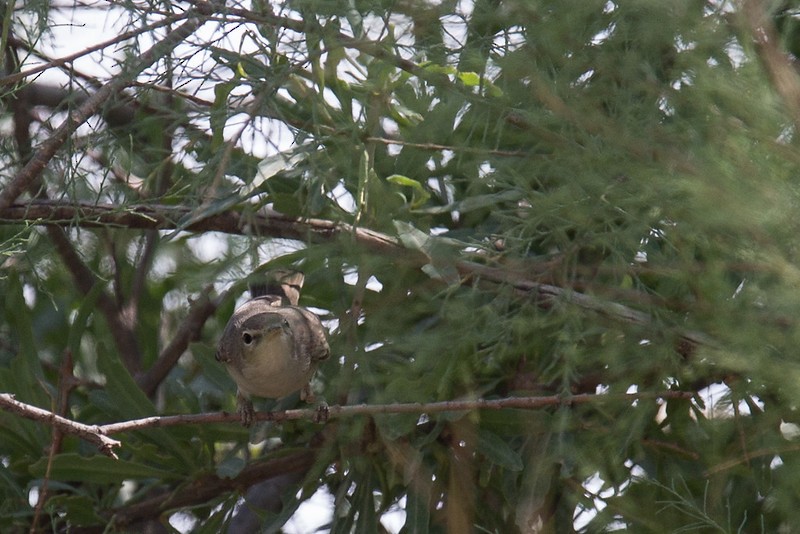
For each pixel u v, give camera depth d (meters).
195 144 8.41
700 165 5.55
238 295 11.37
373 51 7.13
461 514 8.34
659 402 8.20
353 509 8.73
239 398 8.86
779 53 5.61
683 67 5.93
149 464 9.42
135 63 7.30
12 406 6.48
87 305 9.70
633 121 6.07
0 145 8.63
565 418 7.20
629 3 5.83
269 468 9.18
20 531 9.23
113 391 9.01
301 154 7.78
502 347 7.59
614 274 7.38
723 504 7.98
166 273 11.29
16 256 9.34
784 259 5.47
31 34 8.13
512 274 7.55
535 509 7.85
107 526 8.58
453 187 9.31
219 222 8.31
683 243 6.53
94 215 8.11
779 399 6.66
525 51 6.52
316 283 9.41
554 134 6.57
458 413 8.11
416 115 8.14
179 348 10.68
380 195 8.05
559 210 6.71
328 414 7.49
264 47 7.38
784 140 5.52
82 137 8.07
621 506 7.68
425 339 7.45
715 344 6.75
